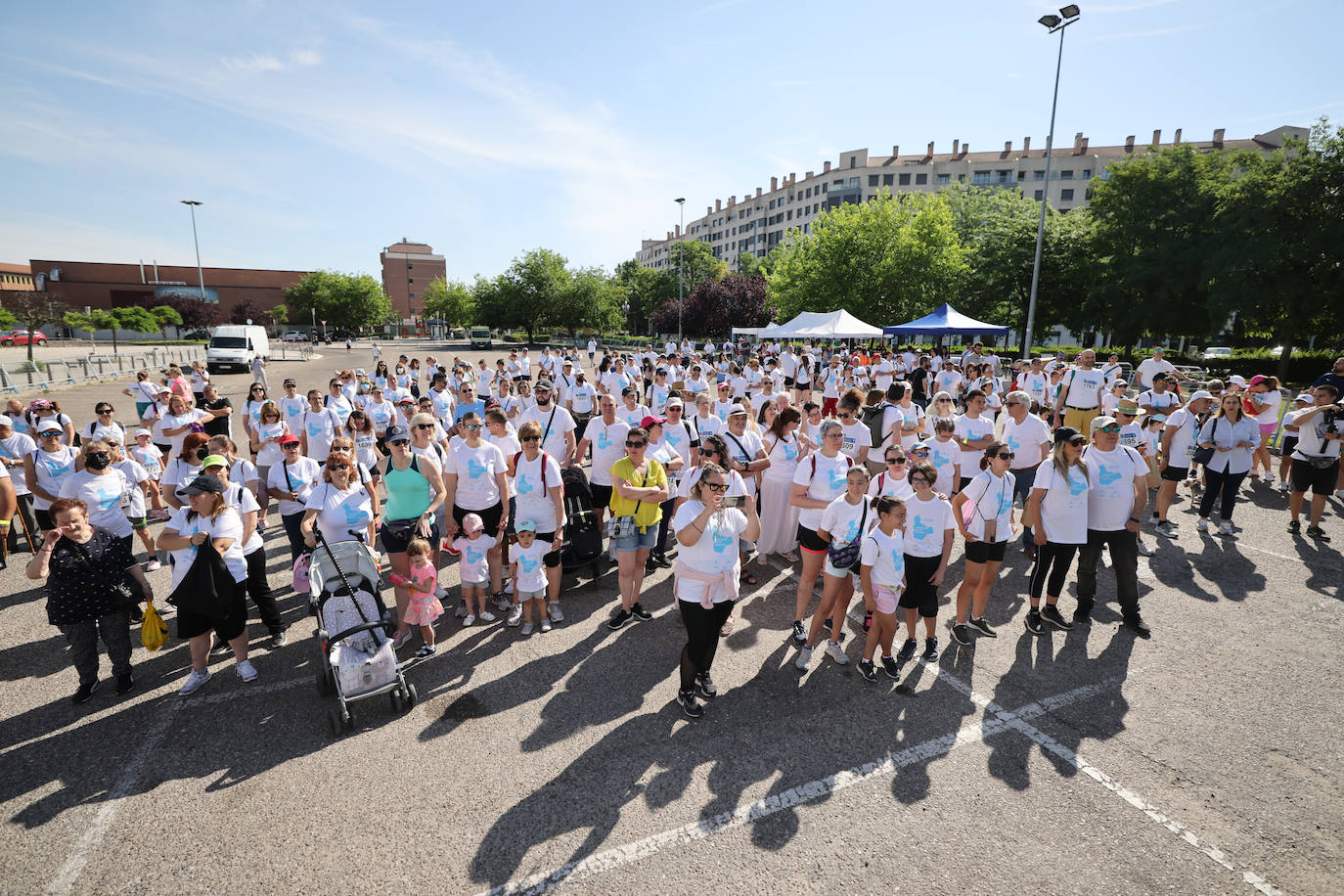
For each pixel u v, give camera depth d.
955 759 3.77
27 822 3.25
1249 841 3.18
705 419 7.49
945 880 2.93
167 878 2.92
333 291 77.88
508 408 11.91
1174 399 9.30
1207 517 7.86
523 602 5.24
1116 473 5.17
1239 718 4.17
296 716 4.16
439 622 5.50
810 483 5.12
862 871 2.98
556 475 5.25
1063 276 34.41
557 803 3.39
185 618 4.24
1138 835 3.21
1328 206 22.36
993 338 51.41
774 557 7.05
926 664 4.85
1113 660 4.89
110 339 58.00
